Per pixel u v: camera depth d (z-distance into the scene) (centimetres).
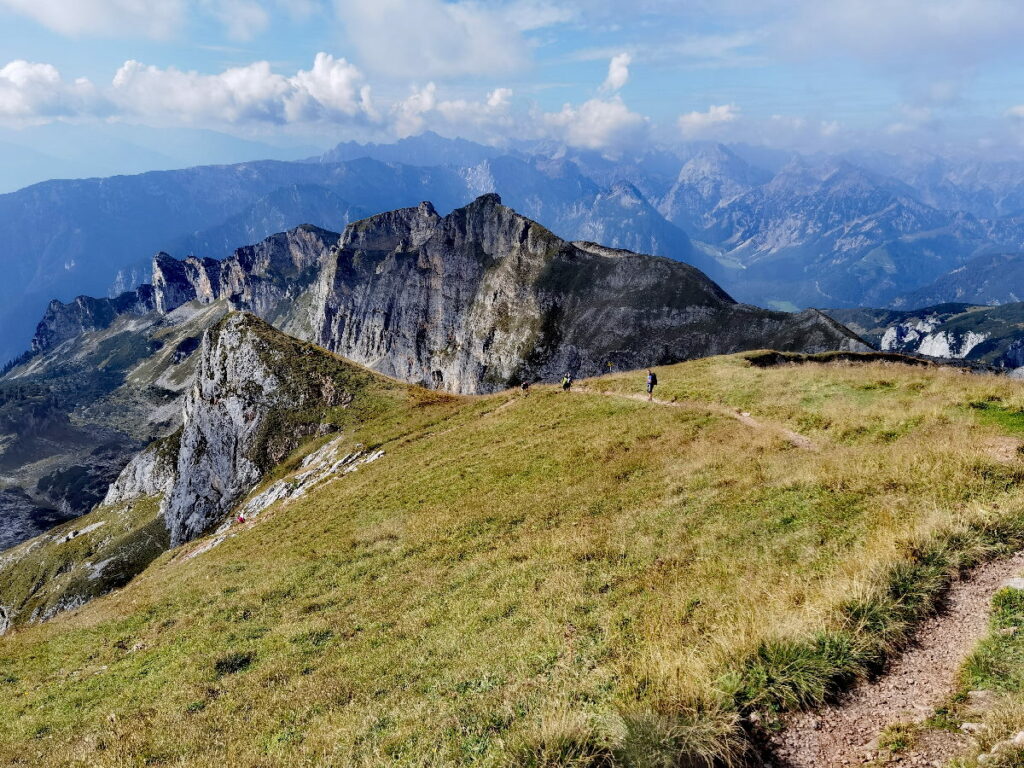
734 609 1303
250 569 3347
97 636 2858
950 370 3612
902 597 1104
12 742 1833
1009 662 877
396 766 1059
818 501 1856
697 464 2692
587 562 1972
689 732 838
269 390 9606
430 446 5216
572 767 822
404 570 2559
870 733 828
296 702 1577
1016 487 1510
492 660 1470
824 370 4075
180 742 1502
